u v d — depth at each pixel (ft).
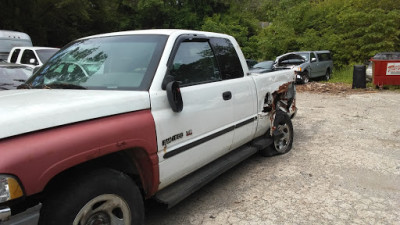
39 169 6.81
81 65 11.35
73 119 7.67
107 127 8.25
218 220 11.68
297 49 84.43
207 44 13.09
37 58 38.58
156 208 12.60
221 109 12.73
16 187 6.47
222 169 13.01
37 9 81.25
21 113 7.01
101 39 12.35
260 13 153.58
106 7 103.24
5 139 6.60
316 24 88.63
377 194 13.62
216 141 12.60
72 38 95.25
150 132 9.39
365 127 25.36
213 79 12.92
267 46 86.79
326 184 14.67
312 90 51.21
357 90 49.37
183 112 10.73
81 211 7.63
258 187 14.47
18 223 6.83
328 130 24.68
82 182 7.73
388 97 41.16
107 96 8.76
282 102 18.94
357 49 73.51
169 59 10.68
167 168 10.21
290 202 13.00
